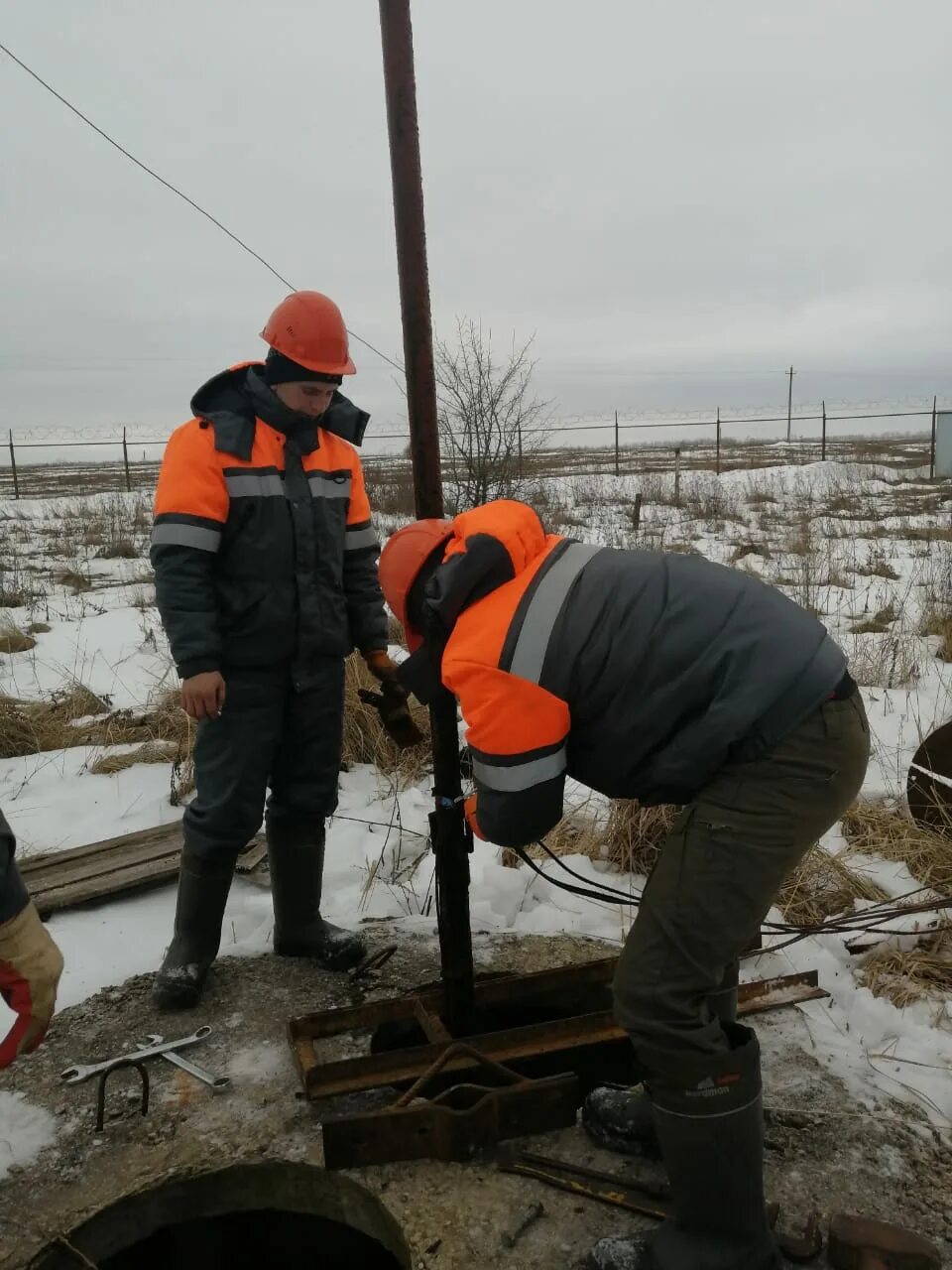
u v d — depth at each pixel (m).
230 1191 2.24
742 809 1.84
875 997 2.97
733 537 13.17
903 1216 2.06
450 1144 2.20
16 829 4.48
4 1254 2.02
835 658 1.89
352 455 3.06
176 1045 2.67
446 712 2.41
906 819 4.19
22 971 1.93
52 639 8.17
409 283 2.22
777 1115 2.36
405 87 2.15
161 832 4.25
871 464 26.00
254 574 2.79
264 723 2.89
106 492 25.80
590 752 1.97
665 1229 1.91
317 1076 2.34
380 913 3.58
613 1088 2.36
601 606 1.88
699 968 1.83
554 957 3.11
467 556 1.90
